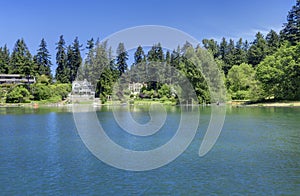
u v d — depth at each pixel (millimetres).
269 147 24516
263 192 14602
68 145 26125
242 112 55969
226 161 20203
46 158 21484
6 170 18484
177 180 16438
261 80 77500
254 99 80125
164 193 14641
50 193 14836
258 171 17859
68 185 15844
